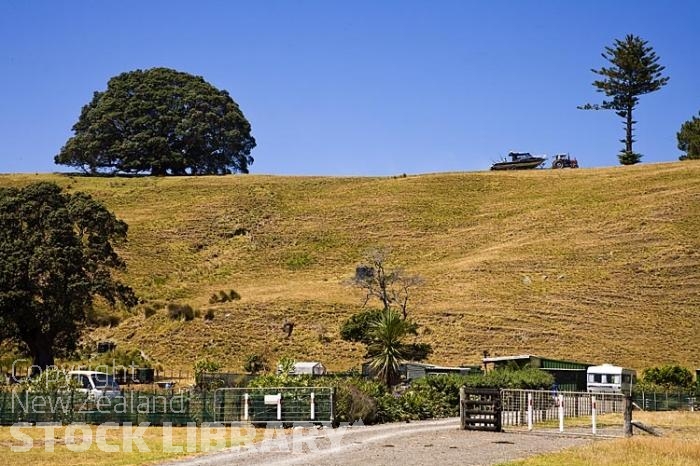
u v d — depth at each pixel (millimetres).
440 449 23984
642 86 147125
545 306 82938
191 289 96312
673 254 92875
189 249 111750
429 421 35438
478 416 30688
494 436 28250
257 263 106250
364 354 71375
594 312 81812
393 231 114125
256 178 144500
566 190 124750
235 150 162875
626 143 151250
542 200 120875
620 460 21594
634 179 124688
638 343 75688
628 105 149500
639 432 30625
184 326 79750
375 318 70938
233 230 116875
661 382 61000
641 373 66688
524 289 87625
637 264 91688
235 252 110750
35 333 61062
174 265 106000
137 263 104312
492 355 72250
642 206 108938
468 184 134500
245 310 83062
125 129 158000
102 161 156250
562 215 111438
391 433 28750
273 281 98688
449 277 92438
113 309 84250
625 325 79188
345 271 100625
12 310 59906
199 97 161500
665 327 78688
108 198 132625
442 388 40281
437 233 112688
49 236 63219
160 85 162625
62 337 63531
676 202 108438
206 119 159625
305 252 108500
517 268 93750
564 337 76125
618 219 105625
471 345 74188
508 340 75188
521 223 111375
